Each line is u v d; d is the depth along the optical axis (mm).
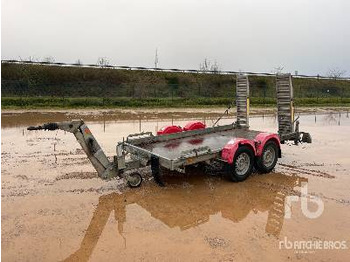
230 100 29609
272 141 8430
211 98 31516
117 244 4969
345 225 5637
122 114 20469
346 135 14289
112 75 33219
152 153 6988
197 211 6148
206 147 7141
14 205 6281
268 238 5180
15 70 29219
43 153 9977
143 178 7938
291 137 9516
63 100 24688
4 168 8477
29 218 5766
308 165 9258
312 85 44719
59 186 7305
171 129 9102
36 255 4664
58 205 6320
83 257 4625
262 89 39094
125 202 6512
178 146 8062
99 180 7715
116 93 31109
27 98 24328
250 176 8203
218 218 5871
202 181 7785
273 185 7574
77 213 5996
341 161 9719
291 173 8500
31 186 7270
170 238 5160
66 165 8797
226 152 7367
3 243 4945
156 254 4707
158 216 5922
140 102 26047
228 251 4805
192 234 5289
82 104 23859
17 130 13734
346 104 32031
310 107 28625
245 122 10406
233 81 38750
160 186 7387
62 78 30516
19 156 9617
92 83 31391
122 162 7031
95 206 6309
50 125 6305
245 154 7711
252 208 6312
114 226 5527
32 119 17281
